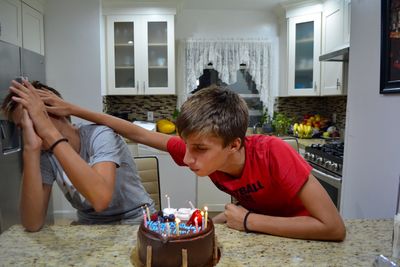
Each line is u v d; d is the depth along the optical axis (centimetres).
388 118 137
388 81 134
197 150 80
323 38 360
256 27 424
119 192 123
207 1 381
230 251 80
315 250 80
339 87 331
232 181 99
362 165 158
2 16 248
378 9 143
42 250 80
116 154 109
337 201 230
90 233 91
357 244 84
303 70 385
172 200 341
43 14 324
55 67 331
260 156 92
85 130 119
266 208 103
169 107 426
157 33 387
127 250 80
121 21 379
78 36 330
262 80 426
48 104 115
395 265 69
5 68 242
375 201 147
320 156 275
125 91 388
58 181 121
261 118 429
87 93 335
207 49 419
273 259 76
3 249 81
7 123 248
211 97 82
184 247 69
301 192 87
